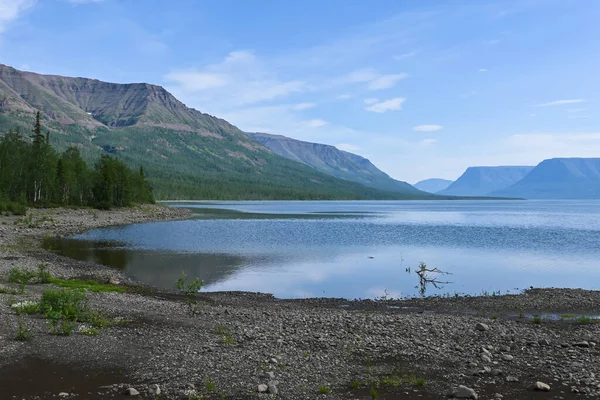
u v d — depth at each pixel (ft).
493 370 55.11
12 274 115.34
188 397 45.57
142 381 49.80
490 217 535.60
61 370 52.60
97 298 97.66
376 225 375.66
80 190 446.60
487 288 130.93
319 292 124.36
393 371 55.62
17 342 61.82
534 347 67.31
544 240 257.55
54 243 211.61
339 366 57.26
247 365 56.03
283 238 257.75
